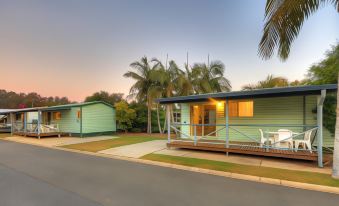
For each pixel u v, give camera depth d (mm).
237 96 8406
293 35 6227
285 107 9766
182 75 18750
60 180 5594
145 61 19891
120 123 20125
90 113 17812
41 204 4000
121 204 4016
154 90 18406
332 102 9016
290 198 4320
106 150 10398
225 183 5324
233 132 11078
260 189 4871
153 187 5012
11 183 5336
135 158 8398
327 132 9156
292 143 7941
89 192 4672
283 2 5680
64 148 11508
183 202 4113
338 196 4430
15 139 16422
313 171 6090
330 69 13039
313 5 5742
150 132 19984
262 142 8305
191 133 12852
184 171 6547
